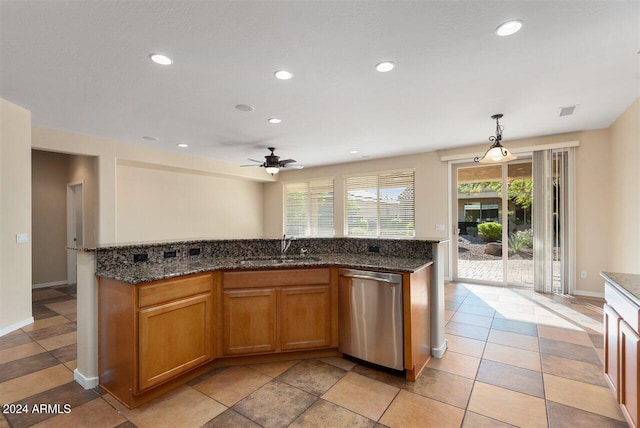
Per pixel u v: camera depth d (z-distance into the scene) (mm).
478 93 3059
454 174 5699
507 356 2697
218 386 2234
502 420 1845
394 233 6223
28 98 3105
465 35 2055
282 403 2027
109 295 2125
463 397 2088
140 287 1973
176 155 5680
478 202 5508
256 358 2605
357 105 3357
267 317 2564
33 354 2744
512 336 3141
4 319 3215
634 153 3453
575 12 1817
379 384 2260
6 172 3225
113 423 1831
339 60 2381
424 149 5547
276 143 5047
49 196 5543
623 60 2404
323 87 2875
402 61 2406
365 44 2160
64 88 2863
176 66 2461
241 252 3105
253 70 2537
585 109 3580
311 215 7504
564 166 4660
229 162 6629
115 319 2070
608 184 4348
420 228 5883
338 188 6992
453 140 4906
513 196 5230
